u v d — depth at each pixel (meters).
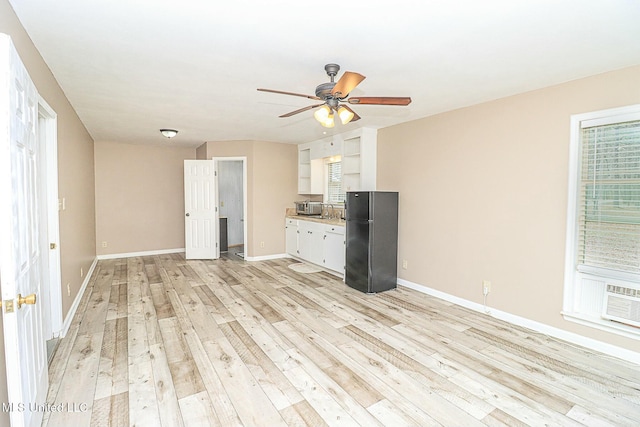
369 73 2.72
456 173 3.81
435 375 2.37
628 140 2.57
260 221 6.21
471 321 3.35
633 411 2.01
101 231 6.27
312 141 6.19
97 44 2.22
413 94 3.26
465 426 1.87
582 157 2.83
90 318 3.37
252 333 3.05
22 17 1.87
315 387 2.22
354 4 1.72
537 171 3.08
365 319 3.39
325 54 2.36
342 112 2.70
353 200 4.46
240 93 3.28
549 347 2.80
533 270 3.13
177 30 2.03
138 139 6.00
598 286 2.77
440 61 2.48
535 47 2.23
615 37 2.08
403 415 1.95
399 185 4.57
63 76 2.80
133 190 6.56
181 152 7.04
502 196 3.36
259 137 5.80
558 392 2.19
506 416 1.95
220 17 1.87
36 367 1.74
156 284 4.62
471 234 3.67
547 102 3.00
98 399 2.06
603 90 2.66
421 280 4.29
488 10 1.78
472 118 3.62
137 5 1.75
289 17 1.86
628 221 2.59
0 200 1.28
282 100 3.50
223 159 6.21
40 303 1.90
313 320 3.36
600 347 2.72
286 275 5.16
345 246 4.80
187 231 6.26
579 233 2.86
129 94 3.31
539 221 3.08
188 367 2.45
